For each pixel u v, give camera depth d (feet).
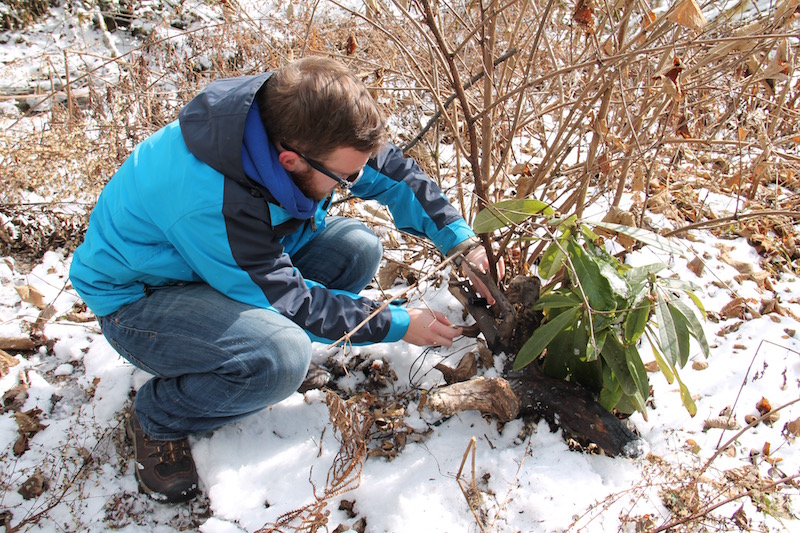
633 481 4.96
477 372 5.80
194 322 4.65
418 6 4.68
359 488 4.92
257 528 4.73
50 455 5.32
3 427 5.52
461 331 5.43
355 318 4.96
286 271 4.71
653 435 5.35
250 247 4.39
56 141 7.65
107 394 5.81
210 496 4.95
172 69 9.43
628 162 6.19
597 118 5.33
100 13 10.87
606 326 4.77
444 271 7.02
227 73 8.82
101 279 4.79
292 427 5.51
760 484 4.84
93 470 5.27
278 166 4.27
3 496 5.01
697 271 7.08
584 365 5.26
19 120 8.27
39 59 10.24
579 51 8.00
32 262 7.49
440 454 5.19
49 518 4.91
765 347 6.16
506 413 5.06
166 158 4.32
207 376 4.77
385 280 7.06
